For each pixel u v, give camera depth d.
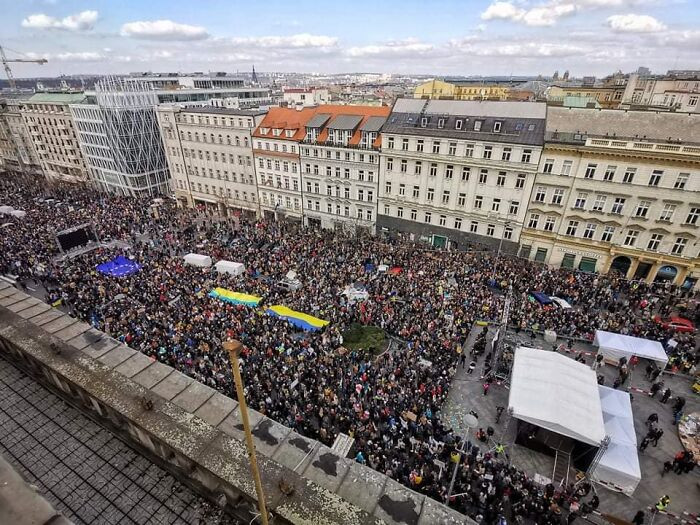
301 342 31.59
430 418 25.22
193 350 30.08
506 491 20.58
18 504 3.52
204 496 10.04
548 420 22.09
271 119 63.41
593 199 43.19
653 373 29.81
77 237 48.28
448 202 51.09
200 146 69.75
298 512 8.47
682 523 20.55
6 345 13.67
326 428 24.47
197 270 43.78
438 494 20.31
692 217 39.53
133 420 10.27
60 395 12.56
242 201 70.31
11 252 47.03
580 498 21.73
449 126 48.22
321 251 49.41
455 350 31.42
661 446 24.92
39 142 92.88
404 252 50.12
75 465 10.70
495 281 41.69
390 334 33.94
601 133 42.47
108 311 34.53
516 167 45.19
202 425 10.29
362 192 57.09
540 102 45.53
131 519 9.61
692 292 41.62
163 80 116.19
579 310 37.69
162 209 66.56
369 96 116.50
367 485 9.81
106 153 79.12
